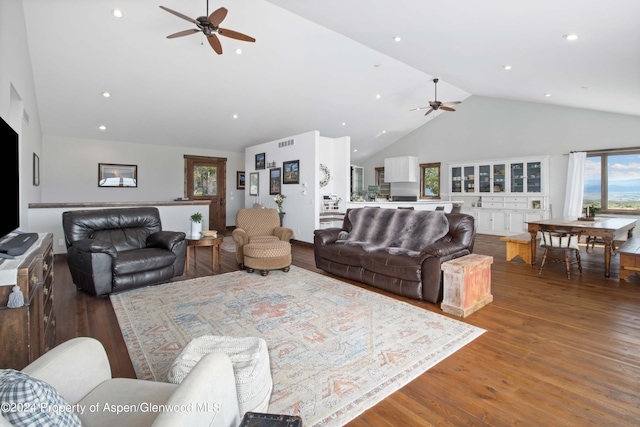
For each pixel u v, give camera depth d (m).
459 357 2.23
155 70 5.35
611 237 4.19
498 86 6.47
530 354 2.27
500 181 8.40
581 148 7.17
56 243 5.29
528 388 1.88
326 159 7.59
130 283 3.59
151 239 4.21
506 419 1.63
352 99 7.63
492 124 8.64
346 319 2.87
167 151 8.55
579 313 3.03
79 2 3.90
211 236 4.75
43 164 6.98
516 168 8.10
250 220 5.10
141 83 5.63
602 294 3.60
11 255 1.74
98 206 5.54
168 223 6.18
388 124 9.57
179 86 5.89
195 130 7.79
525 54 3.95
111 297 3.45
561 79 4.81
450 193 9.45
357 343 2.42
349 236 4.45
